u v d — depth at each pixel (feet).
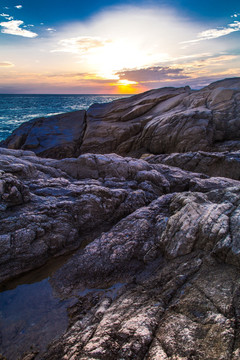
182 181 28.04
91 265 16.10
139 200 23.34
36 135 65.41
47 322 12.49
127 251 16.67
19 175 23.79
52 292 14.67
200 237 14.69
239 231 13.07
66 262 17.47
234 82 63.10
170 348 8.54
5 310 13.43
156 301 11.44
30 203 19.97
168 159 38.63
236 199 16.70
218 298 10.21
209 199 18.61
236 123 47.16
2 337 11.77
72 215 20.36
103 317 11.44
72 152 62.23
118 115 67.62
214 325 8.94
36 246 17.46
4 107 219.20
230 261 12.27
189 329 9.11
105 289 14.46
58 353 10.24
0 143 71.15
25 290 14.92
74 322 12.24
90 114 71.92
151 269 15.20
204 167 36.24
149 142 55.21
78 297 14.08
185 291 11.46
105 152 60.54
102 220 21.62
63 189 22.89
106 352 9.00
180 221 16.11
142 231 18.11
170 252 15.29
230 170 34.81
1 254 16.22
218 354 7.80
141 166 29.04
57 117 74.74
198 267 13.00
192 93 62.18
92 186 23.02
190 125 48.03
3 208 18.28
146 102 69.46
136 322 10.08
